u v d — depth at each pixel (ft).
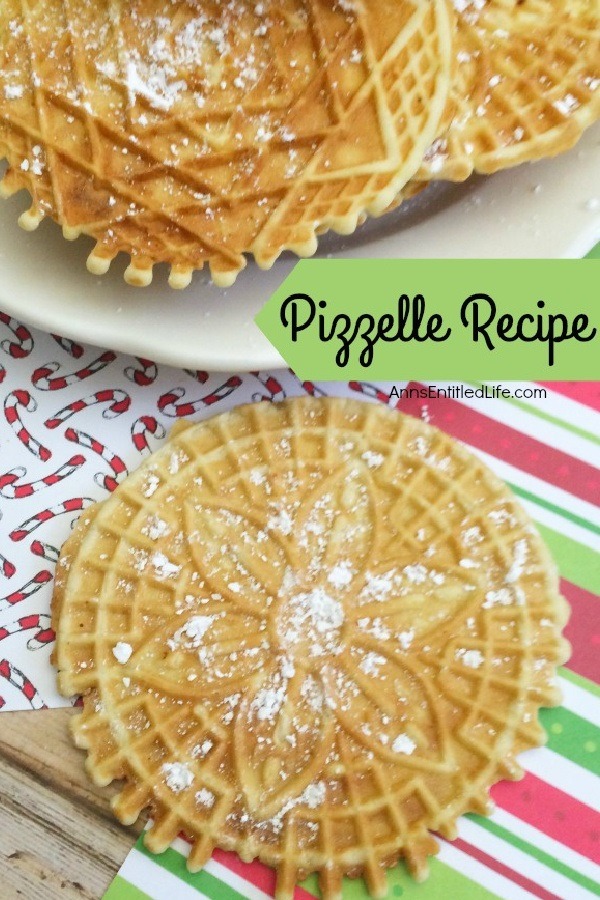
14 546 1.06
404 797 0.99
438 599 1.02
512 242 1.04
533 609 1.03
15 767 1.01
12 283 1.02
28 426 1.09
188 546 1.03
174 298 1.03
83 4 0.94
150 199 0.93
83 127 0.94
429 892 0.99
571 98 0.99
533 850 1.00
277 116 0.92
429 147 0.97
